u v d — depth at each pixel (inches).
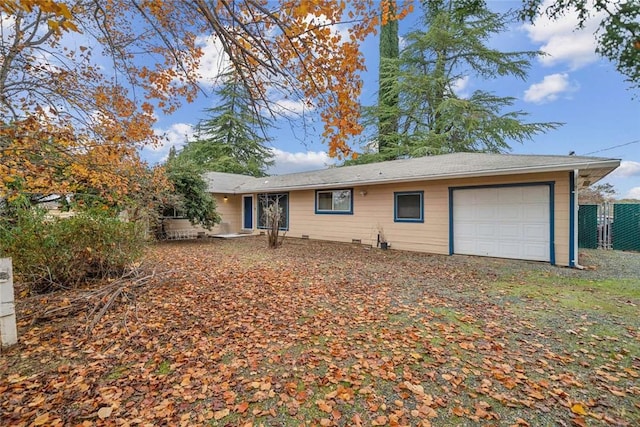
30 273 188.5
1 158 156.5
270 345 131.3
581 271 269.3
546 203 303.3
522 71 656.4
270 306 180.2
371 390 99.9
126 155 204.2
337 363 116.6
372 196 448.1
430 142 691.4
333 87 137.5
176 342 134.0
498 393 97.5
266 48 138.3
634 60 127.6
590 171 300.4
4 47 162.7
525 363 114.9
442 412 89.4
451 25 657.0
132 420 85.7
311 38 127.2
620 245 400.5
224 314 167.0
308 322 156.0
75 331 145.1
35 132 160.2
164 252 388.5
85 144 178.5
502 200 330.0
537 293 204.4
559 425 83.4
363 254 375.6
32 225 189.3
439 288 218.5
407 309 173.9
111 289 190.5
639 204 390.3
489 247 340.5
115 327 149.1
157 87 189.6
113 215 235.5
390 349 127.1
